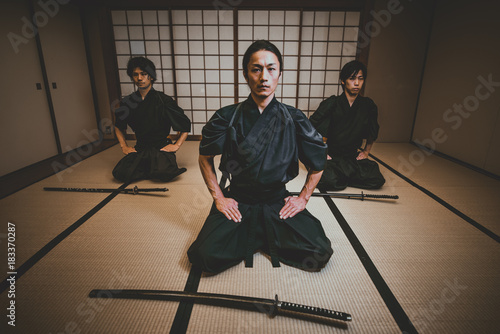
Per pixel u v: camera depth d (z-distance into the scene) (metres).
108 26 3.98
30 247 1.67
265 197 1.50
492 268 1.51
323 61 4.18
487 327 1.14
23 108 3.02
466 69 3.31
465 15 3.30
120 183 2.67
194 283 1.38
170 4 3.88
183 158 3.49
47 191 2.47
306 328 1.15
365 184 2.56
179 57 4.17
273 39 4.08
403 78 4.14
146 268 1.49
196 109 4.43
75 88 3.85
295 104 4.39
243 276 1.43
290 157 1.39
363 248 1.69
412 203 2.30
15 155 2.93
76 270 1.47
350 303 1.27
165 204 2.25
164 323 1.16
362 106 2.43
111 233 1.83
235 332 1.12
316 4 3.86
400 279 1.42
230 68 4.21
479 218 2.06
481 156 3.12
